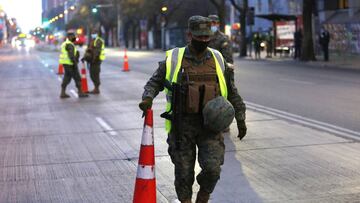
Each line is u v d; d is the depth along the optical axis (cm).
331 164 1254
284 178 1148
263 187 1087
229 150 1430
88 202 1017
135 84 3438
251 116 2011
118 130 1791
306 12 5859
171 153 851
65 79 2769
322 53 6944
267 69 4694
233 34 10550
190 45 839
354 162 1266
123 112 2214
